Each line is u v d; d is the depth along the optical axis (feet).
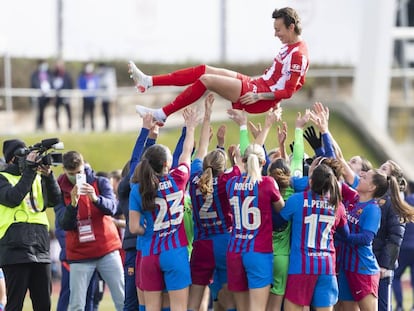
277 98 69.41
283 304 69.41
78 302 78.38
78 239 77.97
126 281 75.10
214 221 69.46
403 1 206.18
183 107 70.54
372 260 70.90
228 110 71.61
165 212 66.59
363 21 192.34
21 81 215.92
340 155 73.92
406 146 205.67
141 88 70.08
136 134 185.78
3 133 183.01
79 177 74.43
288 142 172.96
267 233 66.59
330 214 66.74
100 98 192.13
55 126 202.49
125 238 74.84
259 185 66.54
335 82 201.87
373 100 192.54
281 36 69.41
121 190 73.97
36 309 72.79
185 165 67.87
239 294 67.87
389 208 75.36
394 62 211.82
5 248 71.26
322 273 66.49
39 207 72.74
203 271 69.82
